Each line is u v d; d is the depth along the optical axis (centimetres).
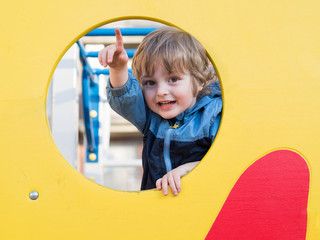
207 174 81
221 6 84
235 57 83
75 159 170
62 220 80
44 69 83
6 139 81
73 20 83
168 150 116
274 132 82
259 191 81
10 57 83
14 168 81
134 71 124
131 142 371
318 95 83
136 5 83
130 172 357
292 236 81
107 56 99
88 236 80
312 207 81
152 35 117
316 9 84
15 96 82
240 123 82
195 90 115
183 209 80
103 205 80
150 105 117
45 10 83
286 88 83
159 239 80
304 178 81
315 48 84
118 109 123
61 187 81
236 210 81
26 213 80
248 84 82
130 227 80
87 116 188
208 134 113
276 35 83
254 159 81
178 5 83
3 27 83
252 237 80
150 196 81
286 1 84
